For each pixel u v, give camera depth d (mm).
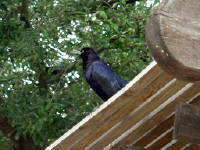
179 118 3250
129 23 10234
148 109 3998
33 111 10531
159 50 2473
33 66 11531
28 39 10578
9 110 10812
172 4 2518
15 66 11859
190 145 4598
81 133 4266
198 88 3795
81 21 10930
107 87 7672
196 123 3291
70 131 4246
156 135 4449
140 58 11031
